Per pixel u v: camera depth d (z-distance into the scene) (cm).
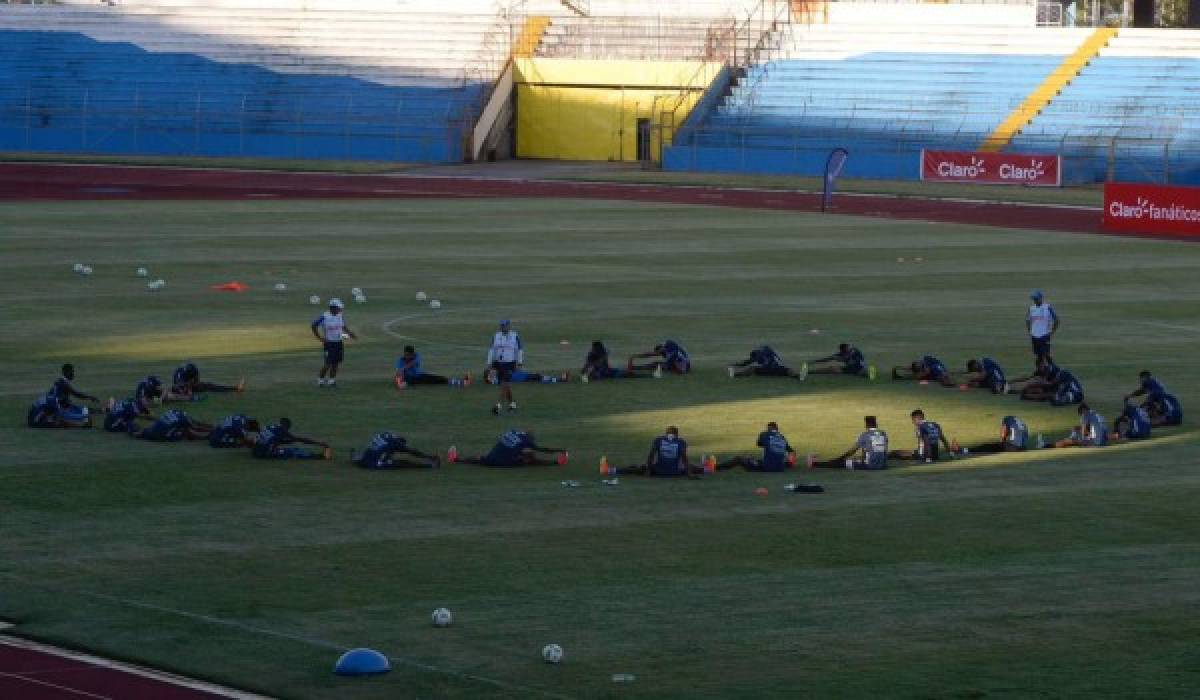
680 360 4944
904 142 11912
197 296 6197
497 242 8012
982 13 13162
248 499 3462
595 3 14325
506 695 2416
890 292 6644
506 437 3816
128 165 12188
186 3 15025
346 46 13888
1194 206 8731
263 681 2466
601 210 9581
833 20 13400
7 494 3469
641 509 3434
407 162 12756
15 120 13450
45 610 2759
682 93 13125
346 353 5169
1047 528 3319
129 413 4047
